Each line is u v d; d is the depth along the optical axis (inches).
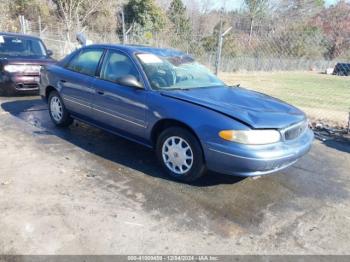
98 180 157.1
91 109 199.3
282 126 146.1
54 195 141.3
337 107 429.1
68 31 768.9
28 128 229.5
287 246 117.6
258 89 611.5
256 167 138.7
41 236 114.4
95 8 982.4
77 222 123.3
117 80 171.8
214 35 747.4
